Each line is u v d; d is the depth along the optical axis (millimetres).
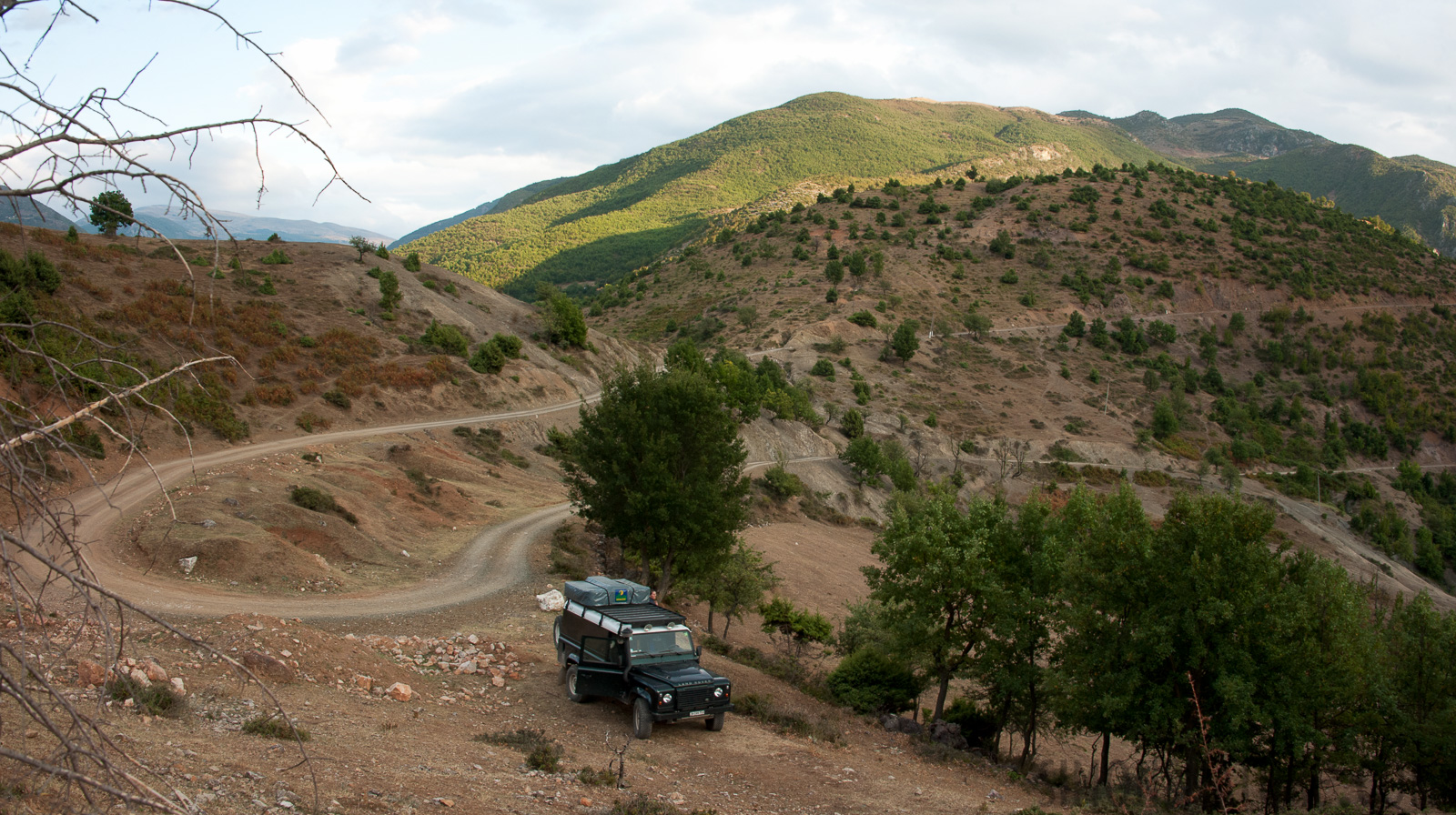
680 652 17188
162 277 61469
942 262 183875
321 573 27500
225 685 13703
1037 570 23031
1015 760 22641
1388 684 18953
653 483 29938
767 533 63281
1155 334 155875
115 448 33656
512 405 71812
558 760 13203
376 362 66188
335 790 9625
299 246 94375
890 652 24734
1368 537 103938
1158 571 18859
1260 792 22219
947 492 25328
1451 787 18406
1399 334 162250
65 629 12227
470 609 26625
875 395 122938
